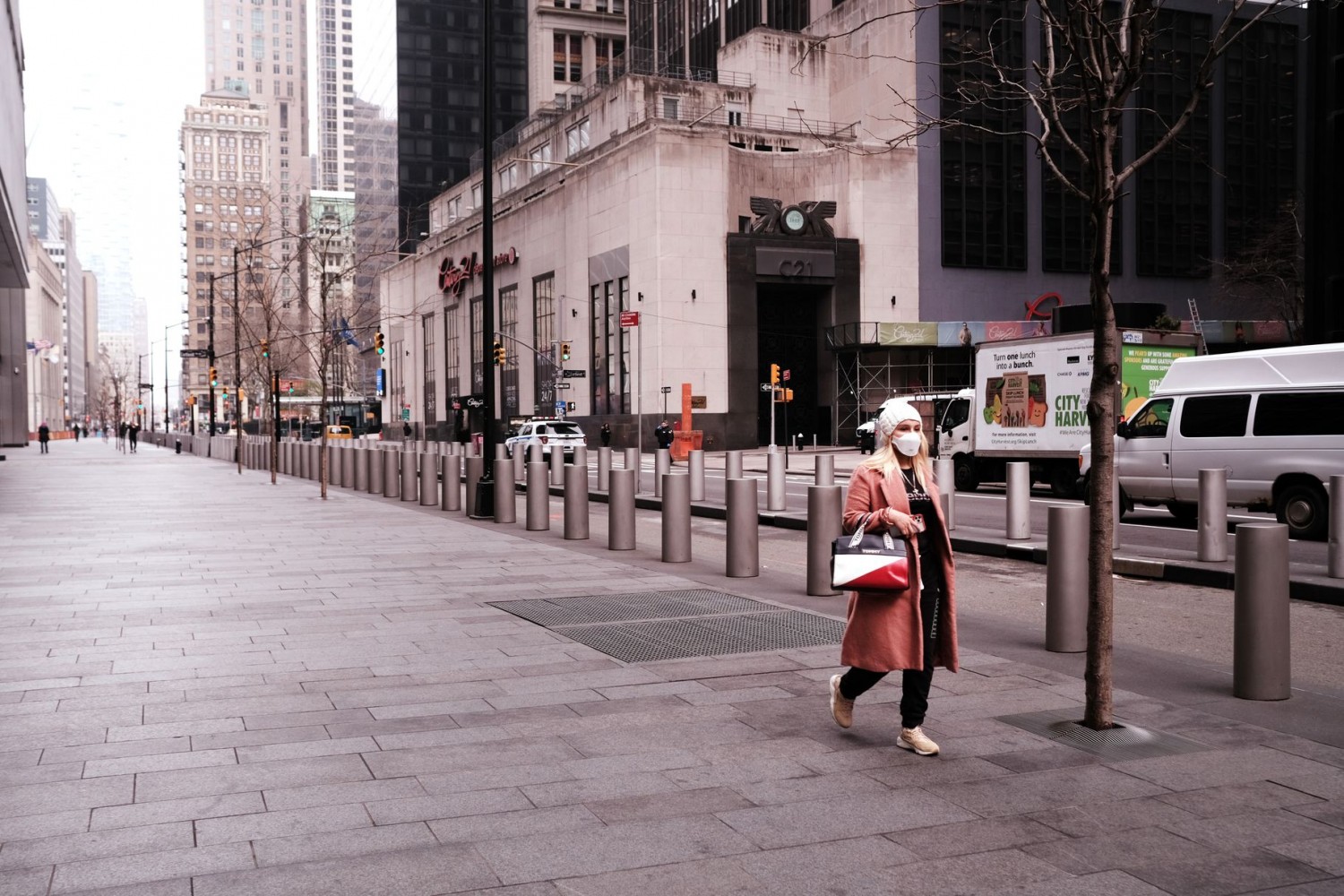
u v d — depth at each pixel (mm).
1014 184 62531
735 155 59906
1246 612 6281
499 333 70000
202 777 4785
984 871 3805
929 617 5250
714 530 17641
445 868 3793
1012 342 22984
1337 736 5516
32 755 5098
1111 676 5621
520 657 7273
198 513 19797
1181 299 66188
